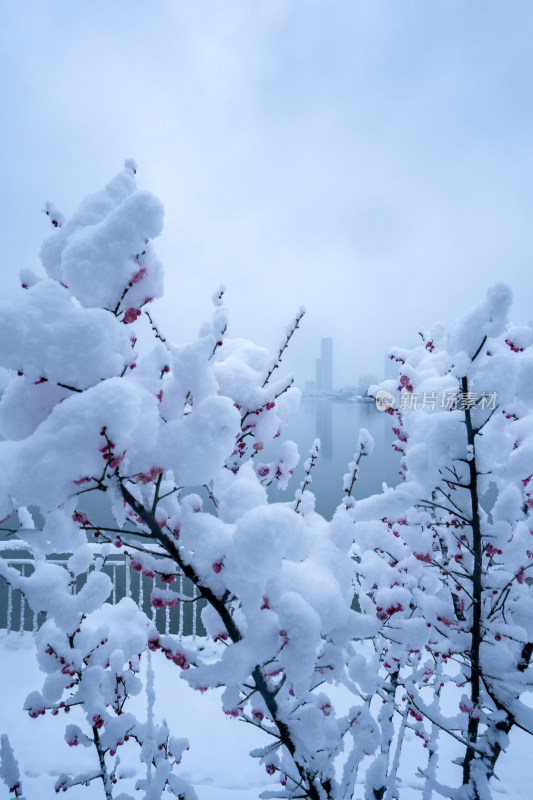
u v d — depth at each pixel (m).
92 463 1.46
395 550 3.12
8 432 1.66
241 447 2.69
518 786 3.61
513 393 2.25
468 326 2.22
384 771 2.49
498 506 2.48
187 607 6.32
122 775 3.38
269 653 1.66
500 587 2.53
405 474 3.56
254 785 3.54
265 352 2.85
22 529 1.64
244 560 1.53
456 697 4.52
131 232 1.54
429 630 2.71
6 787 3.43
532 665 2.79
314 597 1.82
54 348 1.47
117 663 2.54
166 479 2.12
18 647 5.11
